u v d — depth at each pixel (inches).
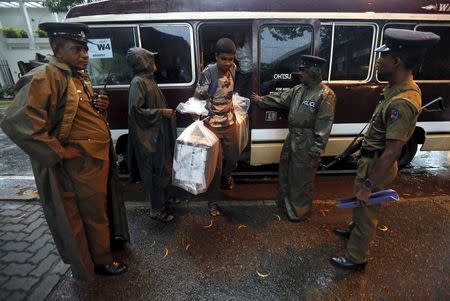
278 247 103.1
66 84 70.4
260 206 130.3
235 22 132.8
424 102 149.3
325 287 85.4
